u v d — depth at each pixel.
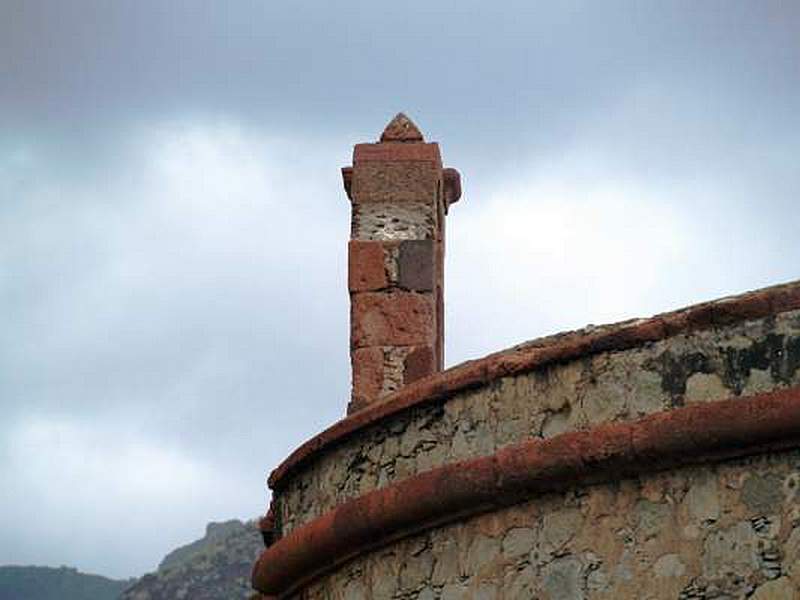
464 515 10.69
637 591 9.97
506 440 10.68
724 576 9.75
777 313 9.93
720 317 10.07
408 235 14.59
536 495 10.41
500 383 10.78
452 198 15.70
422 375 14.09
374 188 14.75
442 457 10.98
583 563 10.18
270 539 13.12
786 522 9.66
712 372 10.05
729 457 9.85
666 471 10.03
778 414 9.66
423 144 14.95
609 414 10.31
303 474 12.12
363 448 11.51
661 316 10.27
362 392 14.09
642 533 10.04
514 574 10.42
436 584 10.80
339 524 11.25
